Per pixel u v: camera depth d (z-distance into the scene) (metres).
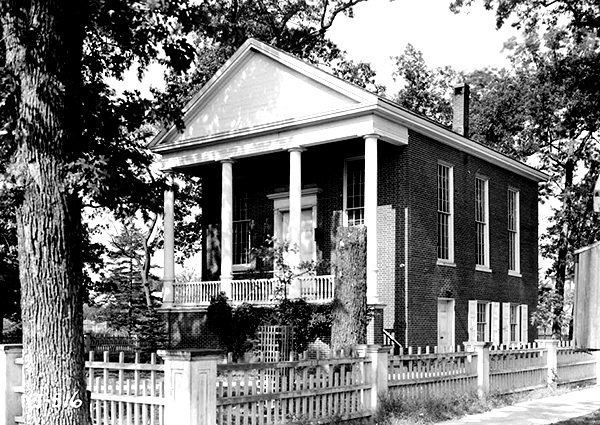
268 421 12.50
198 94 29.42
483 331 31.08
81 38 11.00
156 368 11.56
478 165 31.55
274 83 27.59
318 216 28.45
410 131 26.72
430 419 15.98
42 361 9.71
